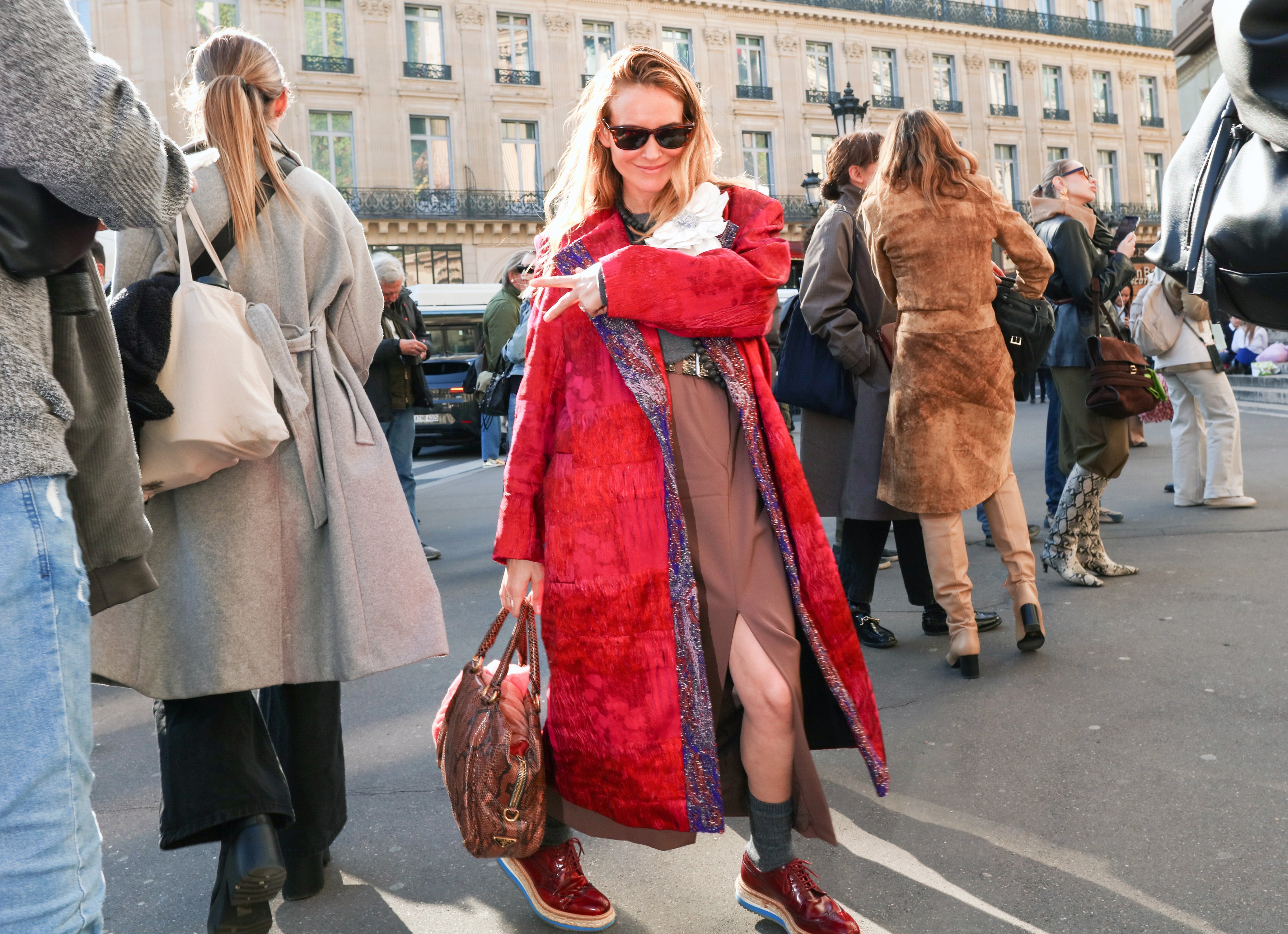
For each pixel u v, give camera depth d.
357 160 33.81
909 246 3.62
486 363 11.67
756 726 2.00
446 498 10.12
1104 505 7.05
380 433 2.36
